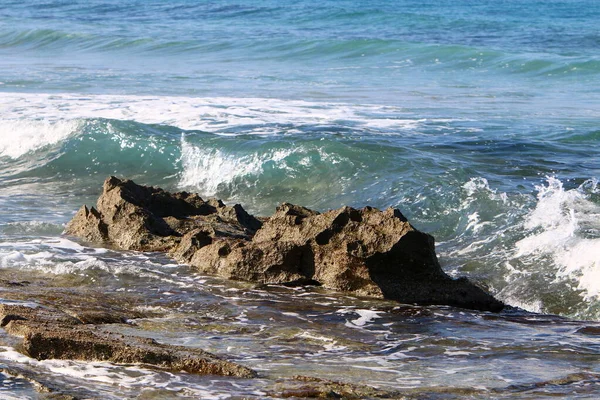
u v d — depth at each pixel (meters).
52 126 22.73
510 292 12.43
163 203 15.40
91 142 21.92
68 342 8.55
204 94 30.47
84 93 30.62
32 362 8.34
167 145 21.31
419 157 19.41
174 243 14.05
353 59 42.25
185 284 12.30
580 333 10.41
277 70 38.69
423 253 11.87
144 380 7.88
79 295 11.38
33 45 53.56
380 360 9.00
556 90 31.80
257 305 11.32
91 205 18.09
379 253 11.79
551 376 8.42
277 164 19.64
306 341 9.70
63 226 15.75
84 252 14.00
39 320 9.57
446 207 16.06
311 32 55.59
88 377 7.94
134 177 20.80
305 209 13.64
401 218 12.16
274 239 13.05
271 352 9.17
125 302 11.30
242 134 22.20
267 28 58.62
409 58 41.28
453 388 7.91
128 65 41.56
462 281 12.01
